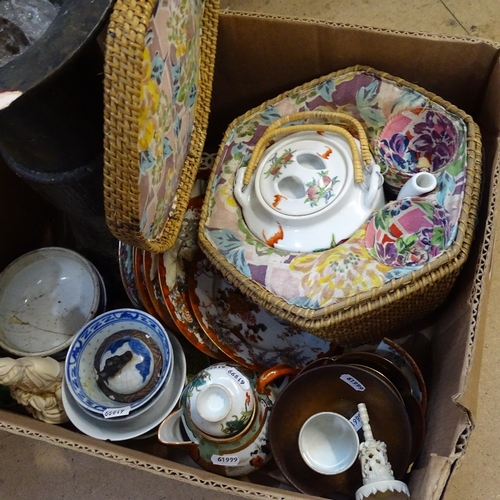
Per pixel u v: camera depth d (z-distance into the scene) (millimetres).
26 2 693
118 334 868
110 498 984
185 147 785
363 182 774
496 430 953
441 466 606
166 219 762
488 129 822
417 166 856
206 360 960
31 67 542
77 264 1009
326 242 771
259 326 931
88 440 702
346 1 1309
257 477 883
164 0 561
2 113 602
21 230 1064
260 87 957
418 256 753
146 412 828
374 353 844
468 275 769
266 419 822
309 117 838
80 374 843
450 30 1242
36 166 730
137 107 503
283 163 813
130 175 548
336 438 793
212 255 801
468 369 628
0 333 969
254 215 814
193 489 973
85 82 649
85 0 564
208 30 783
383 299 700
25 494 1006
